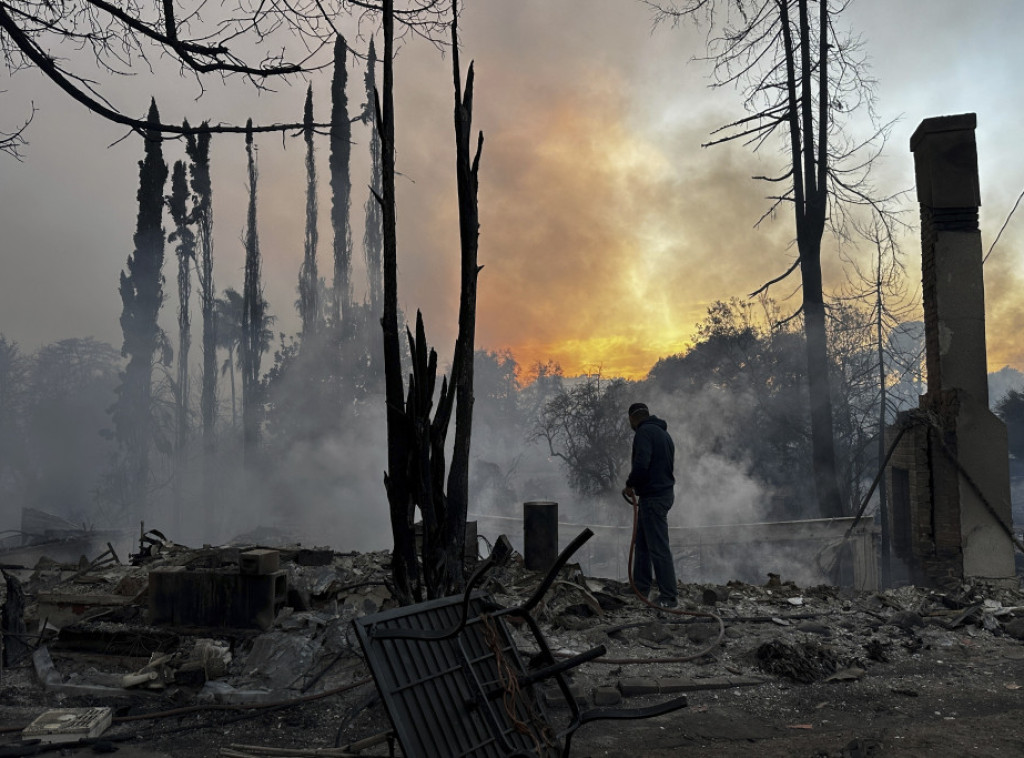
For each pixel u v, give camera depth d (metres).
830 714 4.19
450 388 4.34
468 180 4.54
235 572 5.21
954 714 4.17
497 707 2.76
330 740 3.85
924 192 8.52
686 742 3.78
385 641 2.56
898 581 10.64
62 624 5.66
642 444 6.42
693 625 5.69
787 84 19.58
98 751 3.72
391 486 4.25
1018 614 6.07
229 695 4.40
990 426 7.92
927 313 8.48
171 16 5.71
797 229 19.52
